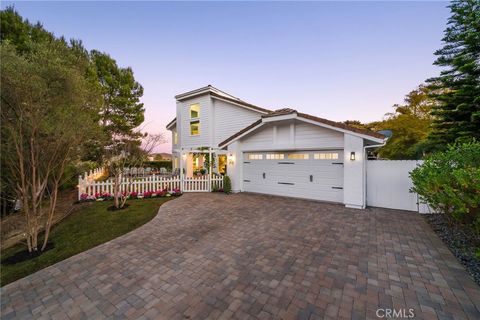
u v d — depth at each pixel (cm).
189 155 1545
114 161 797
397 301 246
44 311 248
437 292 262
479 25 858
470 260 343
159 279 308
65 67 424
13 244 485
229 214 655
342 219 591
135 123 1638
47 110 403
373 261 348
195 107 1543
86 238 491
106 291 283
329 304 243
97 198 891
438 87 1011
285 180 925
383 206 727
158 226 554
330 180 805
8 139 382
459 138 890
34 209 431
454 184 380
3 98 359
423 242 427
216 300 256
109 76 1462
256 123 938
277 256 373
